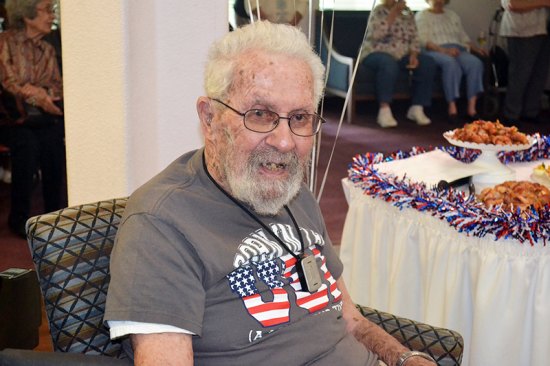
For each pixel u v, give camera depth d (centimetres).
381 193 208
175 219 129
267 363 133
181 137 207
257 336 133
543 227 175
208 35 204
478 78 656
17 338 145
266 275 138
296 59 132
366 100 685
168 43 199
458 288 192
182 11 199
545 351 182
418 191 199
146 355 120
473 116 668
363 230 227
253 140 131
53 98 368
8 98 365
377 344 151
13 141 370
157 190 133
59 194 388
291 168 134
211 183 138
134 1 194
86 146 210
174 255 126
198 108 139
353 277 232
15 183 372
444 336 154
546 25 610
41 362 126
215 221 135
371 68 647
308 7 213
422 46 659
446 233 195
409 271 210
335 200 438
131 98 200
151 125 204
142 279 122
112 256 128
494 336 183
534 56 616
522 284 180
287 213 149
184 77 204
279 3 221
